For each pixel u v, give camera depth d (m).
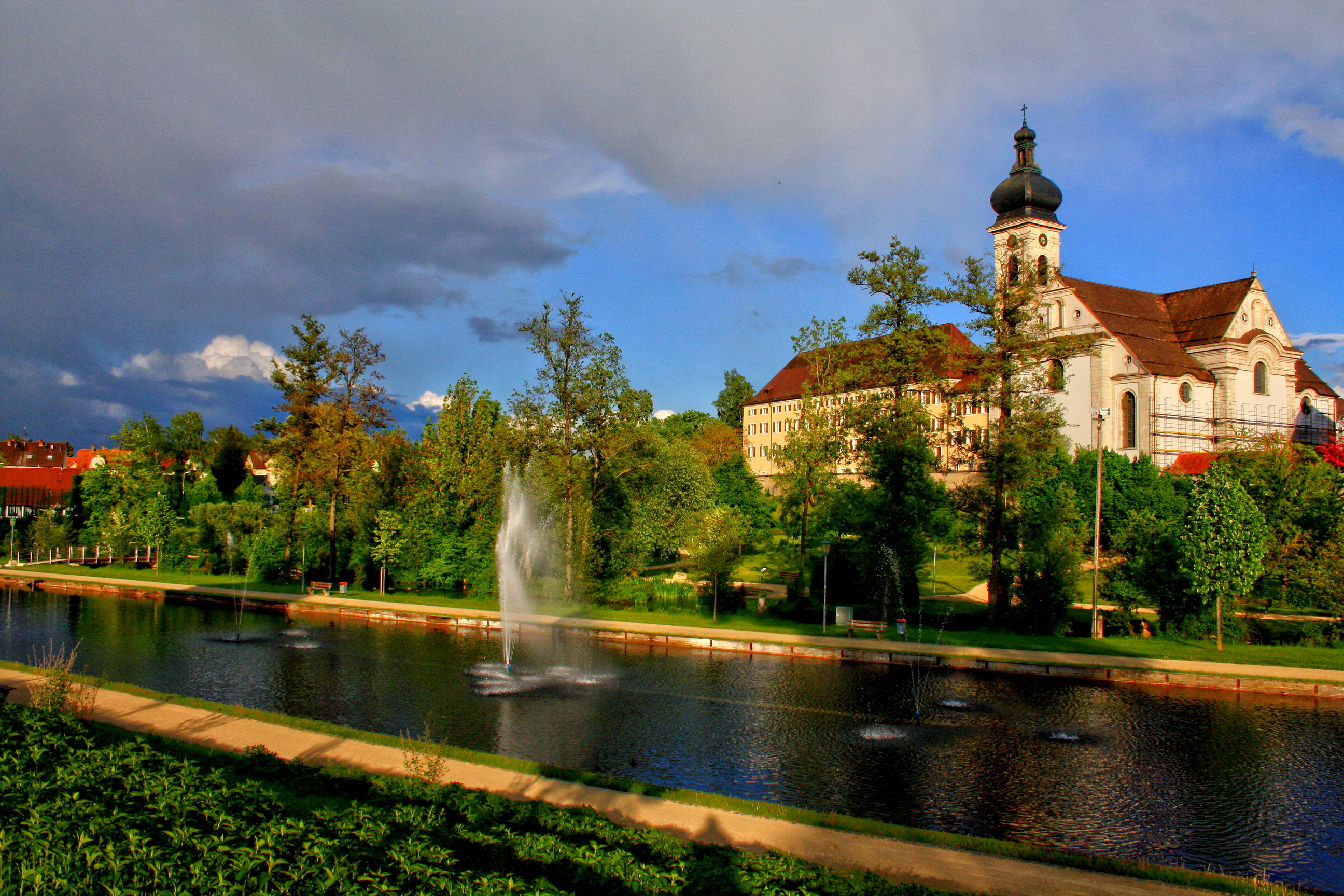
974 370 45.34
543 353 49.62
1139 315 88.94
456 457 56.94
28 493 99.44
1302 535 43.59
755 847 14.66
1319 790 20.78
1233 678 31.47
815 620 45.12
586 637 42.03
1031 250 86.50
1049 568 41.72
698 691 30.50
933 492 47.09
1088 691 31.23
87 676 30.03
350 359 60.84
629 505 53.44
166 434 114.38
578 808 15.18
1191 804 19.80
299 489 66.25
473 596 55.00
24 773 14.40
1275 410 86.94
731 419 153.12
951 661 35.38
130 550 80.12
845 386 50.62
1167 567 40.31
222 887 10.37
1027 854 14.80
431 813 13.22
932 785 20.78
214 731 21.39
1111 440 81.88
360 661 35.50
